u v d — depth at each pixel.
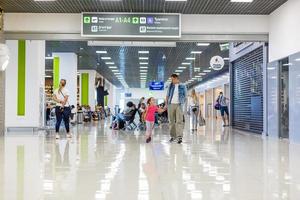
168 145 9.00
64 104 10.82
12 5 11.55
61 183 4.47
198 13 12.38
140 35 12.16
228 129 16.31
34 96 14.88
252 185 4.38
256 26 12.44
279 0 10.80
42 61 15.70
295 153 7.44
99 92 33.72
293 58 10.28
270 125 12.13
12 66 14.85
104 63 26.52
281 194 3.95
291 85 10.41
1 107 11.90
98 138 11.12
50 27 12.34
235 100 17.34
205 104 43.09
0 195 3.86
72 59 21.06
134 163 6.04
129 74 35.78
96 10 12.12
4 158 6.59
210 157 6.78
